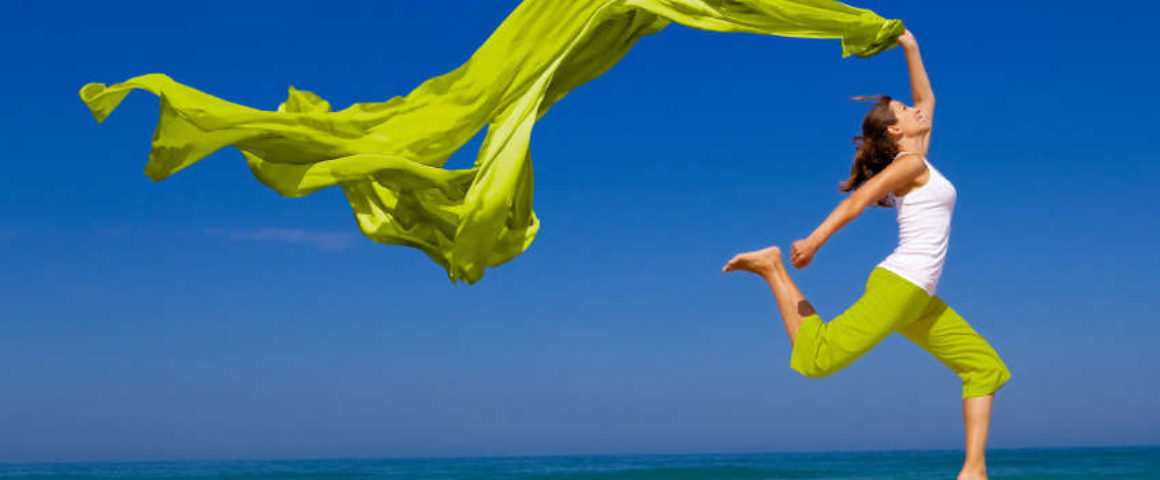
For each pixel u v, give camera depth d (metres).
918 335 4.45
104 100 4.46
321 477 30.34
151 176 4.57
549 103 5.25
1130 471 25.53
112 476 33.28
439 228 5.08
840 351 4.21
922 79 4.59
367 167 4.67
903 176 4.14
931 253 4.15
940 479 24.94
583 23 4.96
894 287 4.13
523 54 4.93
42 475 34.41
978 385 4.33
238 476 31.59
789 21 4.76
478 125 4.94
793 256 4.19
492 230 4.66
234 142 4.56
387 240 5.20
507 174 4.69
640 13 5.11
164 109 4.46
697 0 4.90
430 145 4.86
